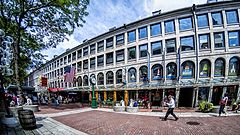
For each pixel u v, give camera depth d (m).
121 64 24.48
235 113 13.18
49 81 45.53
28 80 66.06
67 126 8.48
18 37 14.08
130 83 23.08
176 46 20.12
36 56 17.56
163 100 19.80
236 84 17.64
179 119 10.62
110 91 25.36
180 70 19.64
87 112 14.41
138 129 7.95
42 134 6.79
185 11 20.03
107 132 7.42
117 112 14.34
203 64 19.14
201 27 19.45
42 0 13.15
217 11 19.17
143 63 22.22
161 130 7.74
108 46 26.92
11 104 16.28
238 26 18.56
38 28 15.32
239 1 18.56
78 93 31.72
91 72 29.08
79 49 32.50
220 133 7.22
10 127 7.89
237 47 18.41
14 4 13.25
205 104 14.26
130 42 23.77
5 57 9.45
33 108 14.44
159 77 20.81
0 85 8.92
